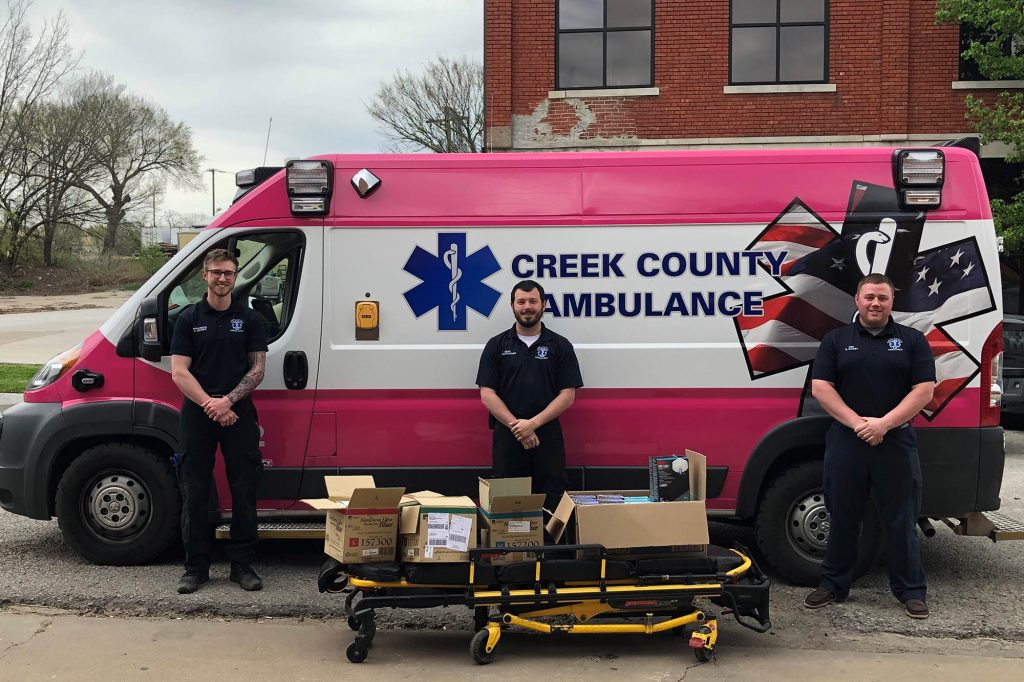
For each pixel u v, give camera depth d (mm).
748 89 13727
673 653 4180
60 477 5371
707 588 4145
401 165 5250
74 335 19922
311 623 4539
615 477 5172
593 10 14047
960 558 5738
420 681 3799
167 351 5246
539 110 14125
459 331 5207
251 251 5285
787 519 5125
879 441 4504
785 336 5113
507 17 14023
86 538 5273
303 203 5203
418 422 5215
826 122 13703
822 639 4359
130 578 5074
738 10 13836
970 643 4320
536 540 4168
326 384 5223
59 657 3992
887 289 4527
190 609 4641
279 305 5289
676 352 5148
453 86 35469
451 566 4102
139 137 45375
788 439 5082
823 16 13719
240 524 4930
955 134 13477
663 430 5164
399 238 5215
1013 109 12461
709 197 5148
